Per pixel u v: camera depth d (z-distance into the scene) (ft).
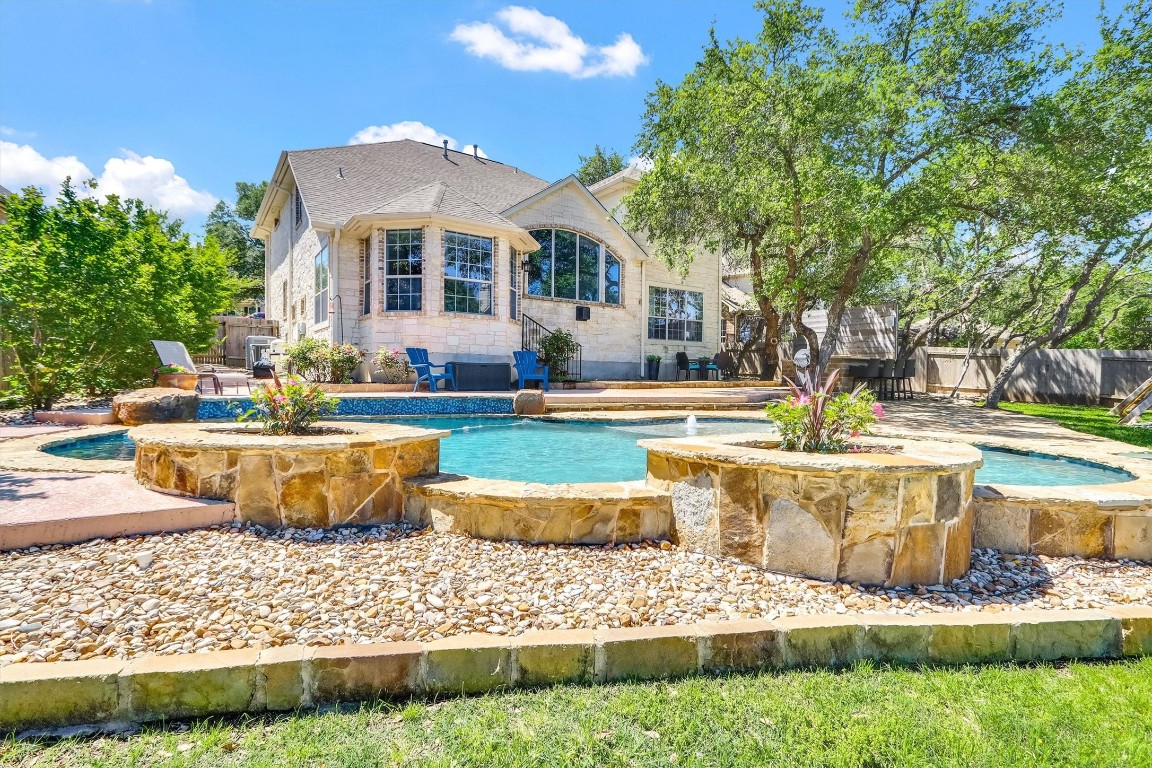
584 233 52.08
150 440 11.88
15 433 20.20
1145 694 6.86
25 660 6.46
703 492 10.58
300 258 52.01
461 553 10.32
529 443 24.25
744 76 35.86
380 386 36.40
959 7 34.14
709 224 45.65
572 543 10.98
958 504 9.86
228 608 7.84
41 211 27.48
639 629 7.44
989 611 8.41
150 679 6.15
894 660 7.64
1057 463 19.88
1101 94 31.81
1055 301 54.39
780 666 7.46
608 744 5.85
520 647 6.94
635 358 55.93
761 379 59.06
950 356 58.23
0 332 28.04
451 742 5.86
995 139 34.68
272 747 5.78
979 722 6.29
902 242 50.24
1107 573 10.37
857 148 34.01
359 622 7.66
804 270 44.75
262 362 45.19
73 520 9.78
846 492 9.25
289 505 11.13
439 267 39.40
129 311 29.45
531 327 48.49
